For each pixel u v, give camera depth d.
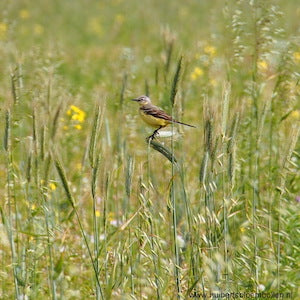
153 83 21.11
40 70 14.28
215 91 16.75
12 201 11.23
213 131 8.88
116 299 9.85
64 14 40.38
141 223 9.63
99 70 24.94
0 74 14.77
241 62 12.89
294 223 10.54
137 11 39.56
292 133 9.71
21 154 11.78
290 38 12.60
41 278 10.90
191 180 13.11
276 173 11.98
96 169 8.55
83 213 13.10
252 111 12.80
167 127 12.88
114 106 13.77
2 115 10.44
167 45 12.60
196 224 9.30
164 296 9.69
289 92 12.59
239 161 12.13
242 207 11.31
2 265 10.98
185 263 10.49
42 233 10.52
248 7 12.53
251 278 9.57
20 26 29.67
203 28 30.62
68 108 14.62
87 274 11.34
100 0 43.75
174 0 39.41
